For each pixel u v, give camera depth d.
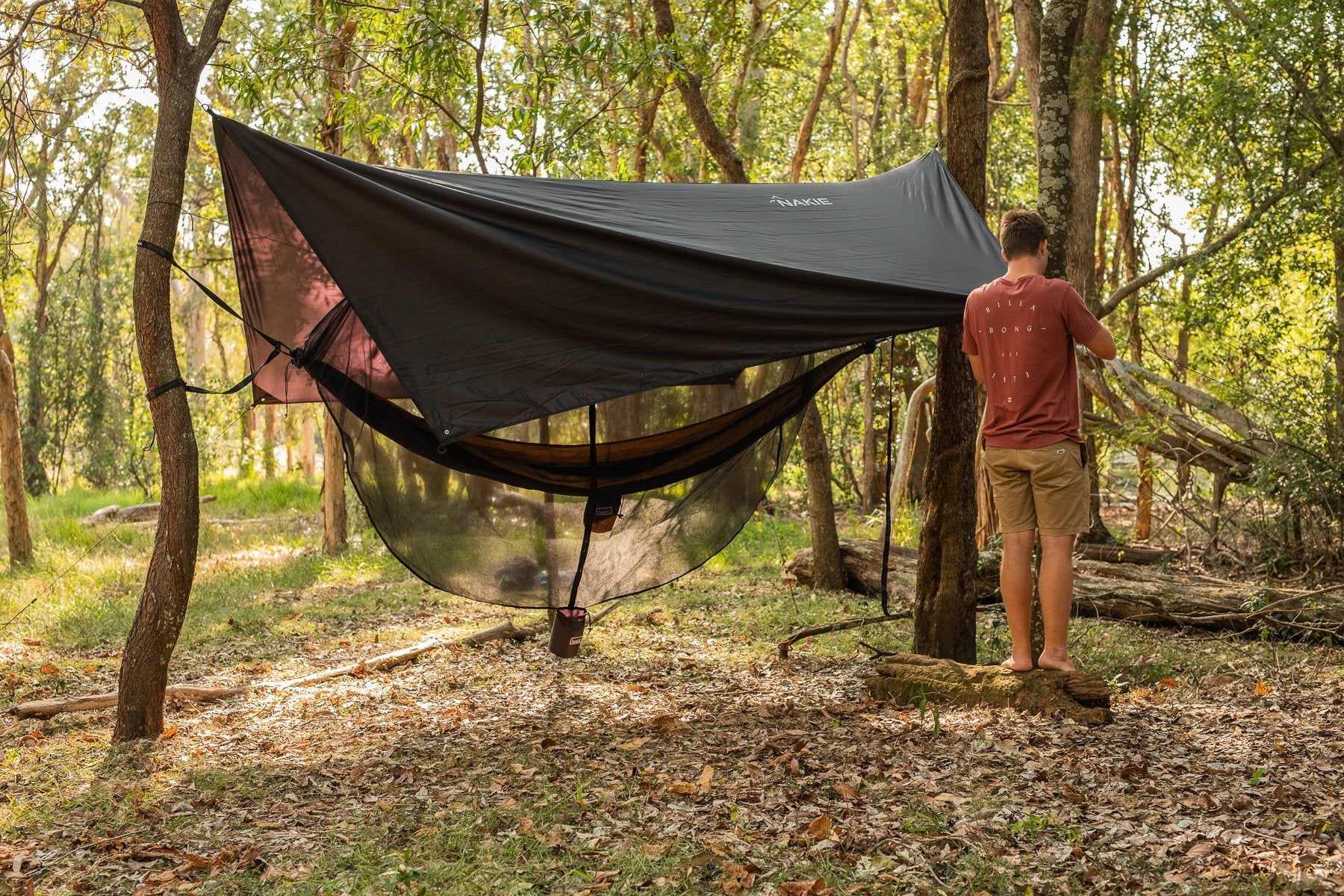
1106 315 11.69
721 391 5.39
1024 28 12.20
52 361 24.61
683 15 10.96
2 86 6.27
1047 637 4.89
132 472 23.78
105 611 8.92
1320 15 9.48
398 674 6.66
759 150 17.41
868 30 18.31
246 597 9.77
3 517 17.53
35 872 3.60
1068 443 4.61
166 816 4.12
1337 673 5.90
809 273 4.48
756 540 12.80
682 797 4.09
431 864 3.52
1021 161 17.97
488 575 5.17
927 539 5.82
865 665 6.36
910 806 3.84
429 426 4.23
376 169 4.35
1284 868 3.19
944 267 4.93
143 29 7.00
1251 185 10.66
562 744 4.91
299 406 28.44
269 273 4.96
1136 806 3.76
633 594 5.47
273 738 5.21
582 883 3.34
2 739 5.30
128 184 21.36
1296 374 10.12
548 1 8.52
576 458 5.21
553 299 4.33
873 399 18.45
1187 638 7.06
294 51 8.84
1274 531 9.46
